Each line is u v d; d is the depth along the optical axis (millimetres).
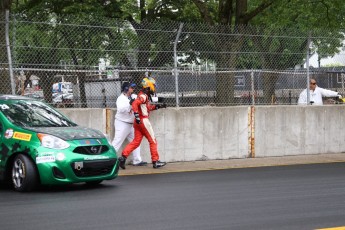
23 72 13633
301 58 16359
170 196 9305
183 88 15953
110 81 15633
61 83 14750
